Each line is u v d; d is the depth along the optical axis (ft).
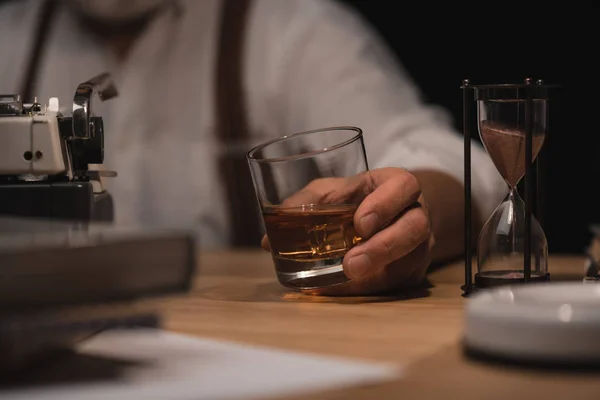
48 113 2.90
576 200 7.51
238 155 6.09
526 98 2.93
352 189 2.91
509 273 3.04
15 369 2.06
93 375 2.08
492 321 2.15
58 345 2.16
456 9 7.62
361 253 2.88
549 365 2.10
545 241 3.07
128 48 6.22
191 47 6.14
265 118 6.12
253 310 2.81
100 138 2.95
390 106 6.05
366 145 5.91
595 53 7.47
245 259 4.12
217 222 6.07
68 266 2.06
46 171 2.83
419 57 7.70
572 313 2.10
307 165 2.90
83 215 2.80
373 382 2.05
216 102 6.11
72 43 6.31
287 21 6.20
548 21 7.52
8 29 6.50
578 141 7.53
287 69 6.15
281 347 2.34
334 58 6.15
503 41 7.58
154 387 2.00
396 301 2.94
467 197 3.06
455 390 2.00
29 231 2.20
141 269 2.13
